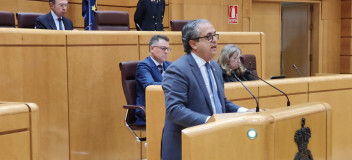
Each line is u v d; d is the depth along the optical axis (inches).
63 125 145.1
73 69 148.1
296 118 75.9
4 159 71.3
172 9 295.0
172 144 82.6
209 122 72.2
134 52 166.2
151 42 148.6
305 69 369.1
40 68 138.0
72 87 147.9
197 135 64.7
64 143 145.6
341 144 146.6
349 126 148.5
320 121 82.2
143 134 165.8
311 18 364.8
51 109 141.3
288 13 376.2
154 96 117.8
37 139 76.7
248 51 202.7
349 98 148.1
